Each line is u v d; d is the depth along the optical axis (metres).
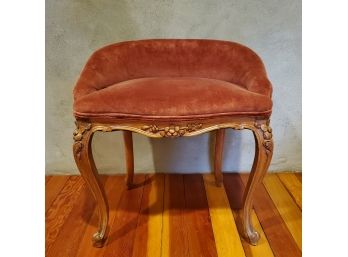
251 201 1.03
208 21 1.29
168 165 1.52
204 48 1.17
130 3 1.26
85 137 0.92
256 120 0.91
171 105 0.86
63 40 1.30
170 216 1.21
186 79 1.06
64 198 1.33
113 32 1.30
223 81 1.09
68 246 1.06
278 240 1.08
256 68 1.05
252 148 1.50
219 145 1.34
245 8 1.28
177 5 1.27
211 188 1.40
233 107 0.88
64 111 1.41
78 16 1.27
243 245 1.06
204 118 0.88
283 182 1.45
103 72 1.07
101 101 0.87
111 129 0.90
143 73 1.18
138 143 1.48
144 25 1.29
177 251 1.03
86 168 0.95
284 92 1.40
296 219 1.19
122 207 1.26
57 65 1.34
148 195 1.35
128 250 1.04
